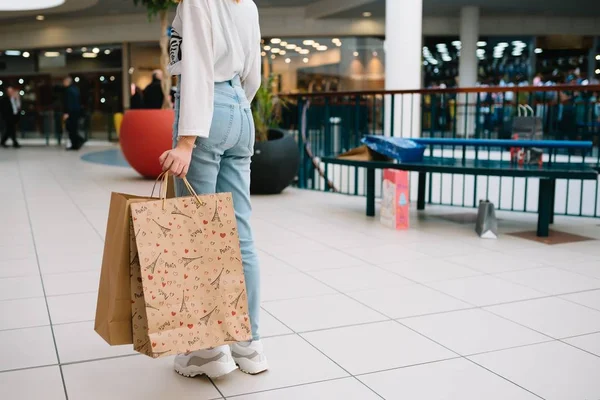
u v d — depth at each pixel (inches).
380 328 89.8
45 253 136.5
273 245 145.3
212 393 69.2
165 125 262.5
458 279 116.1
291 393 69.0
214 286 63.3
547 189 152.3
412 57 274.7
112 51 671.8
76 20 654.5
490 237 153.7
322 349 82.0
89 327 90.5
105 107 683.4
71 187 250.5
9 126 525.7
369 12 531.5
